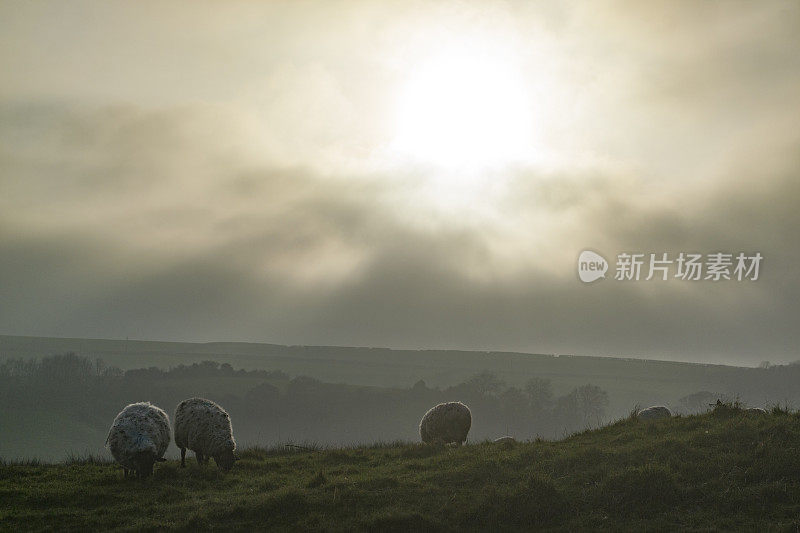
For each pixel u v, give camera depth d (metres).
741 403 23.91
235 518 16.42
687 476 16.89
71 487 19.25
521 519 15.76
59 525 16.19
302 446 27.70
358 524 15.65
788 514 14.88
